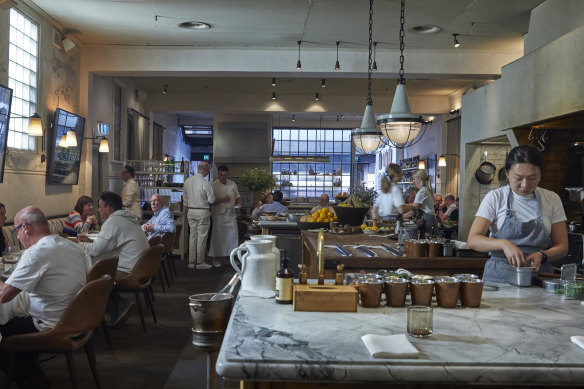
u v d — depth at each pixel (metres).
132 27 8.17
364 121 6.37
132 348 4.44
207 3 7.02
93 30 8.37
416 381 1.39
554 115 5.61
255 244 2.22
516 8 7.07
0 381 3.58
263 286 2.22
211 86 13.27
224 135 16.72
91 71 9.37
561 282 2.35
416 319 1.64
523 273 2.47
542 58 5.88
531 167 2.62
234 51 9.46
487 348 1.54
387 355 1.44
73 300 3.02
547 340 1.63
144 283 5.10
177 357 4.21
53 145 7.75
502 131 7.34
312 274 4.24
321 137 18.77
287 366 1.39
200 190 8.67
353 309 1.96
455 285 2.04
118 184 11.36
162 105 14.24
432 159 14.48
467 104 9.20
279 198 9.87
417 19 7.59
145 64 9.41
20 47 6.90
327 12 7.32
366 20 7.68
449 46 9.09
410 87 12.73
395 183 6.53
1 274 3.84
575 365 1.41
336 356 1.44
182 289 7.02
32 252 3.19
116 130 11.50
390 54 9.49
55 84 8.07
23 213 3.41
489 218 2.82
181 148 19.41
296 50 9.45
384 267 3.67
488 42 8.81
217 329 2.15
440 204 11.54
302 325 1.76
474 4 6.94
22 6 6.88
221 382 3.60
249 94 14.34
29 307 3.23
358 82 12.46
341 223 5.54
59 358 4.15
